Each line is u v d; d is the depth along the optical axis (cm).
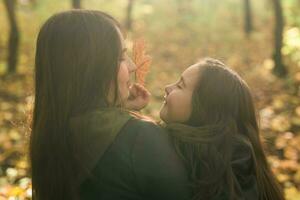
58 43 183
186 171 179
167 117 206
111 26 186
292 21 1834
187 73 206
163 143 177
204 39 2120
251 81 1364
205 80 200
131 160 173
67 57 182
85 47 181
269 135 922
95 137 178
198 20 2420
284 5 1919
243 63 1677
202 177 181
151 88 1335
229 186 181
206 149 185
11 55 1470
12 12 1487
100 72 182
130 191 173
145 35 2180
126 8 2372
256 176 196
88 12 187
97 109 182
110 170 175
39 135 185
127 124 178
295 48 1418
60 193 182
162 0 2728
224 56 1811
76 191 179
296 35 1428
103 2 2392
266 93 1249
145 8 2522
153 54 1856
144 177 171
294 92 1245
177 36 2167
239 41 2052
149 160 172
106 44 183
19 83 1309
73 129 181
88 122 180
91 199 177
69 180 180
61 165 182
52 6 2205
